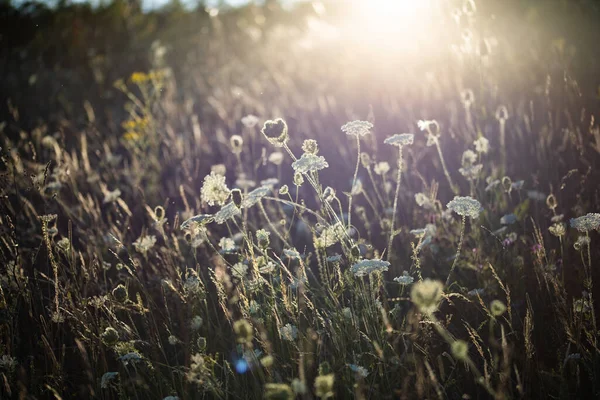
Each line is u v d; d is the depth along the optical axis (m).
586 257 2.97
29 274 3.43
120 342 2.44
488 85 4.76
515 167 4.01
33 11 10.59
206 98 7.37
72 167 4.55
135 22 11.34
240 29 11.72
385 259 3.28
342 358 2.34
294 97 6.95
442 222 3.33
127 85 8.20
